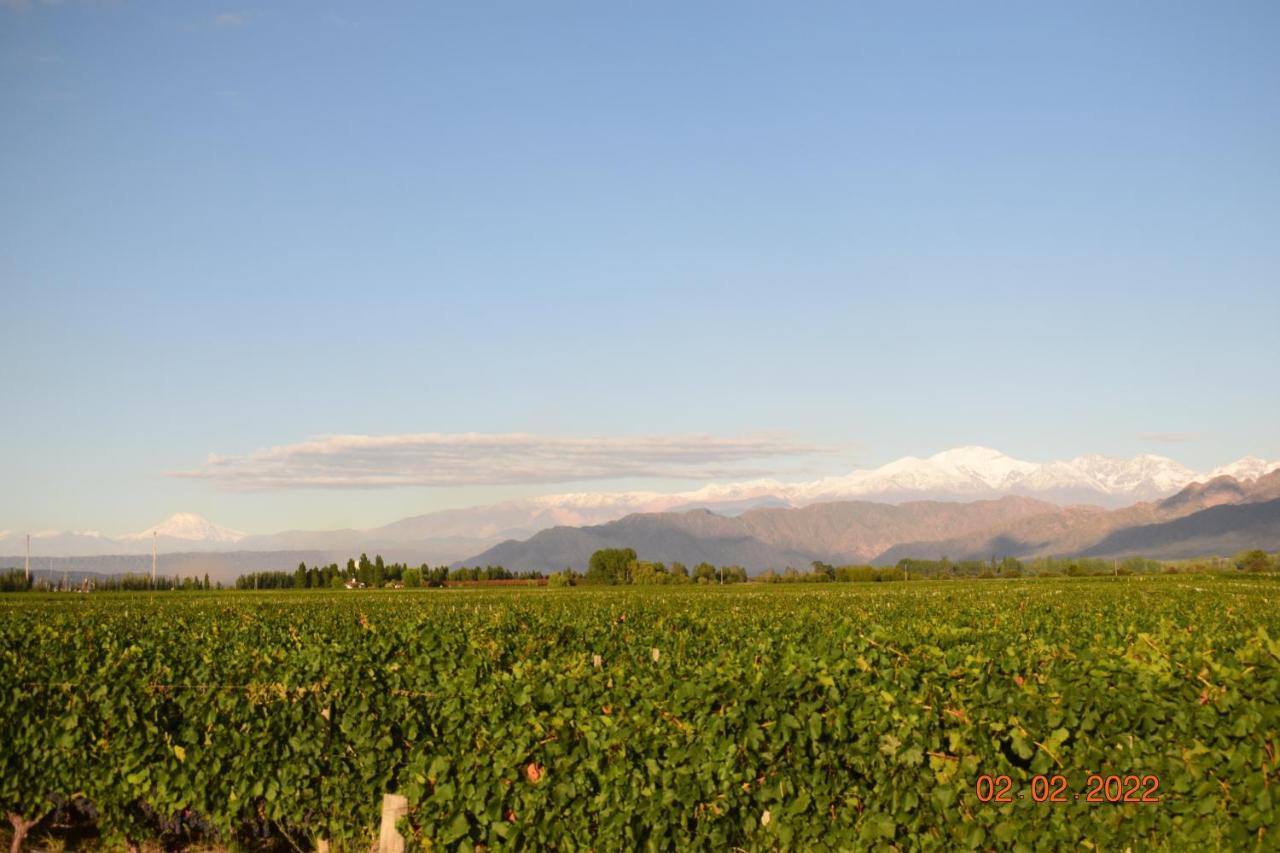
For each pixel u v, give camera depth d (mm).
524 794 10594
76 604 64062
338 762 12258
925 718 9203
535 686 10938
